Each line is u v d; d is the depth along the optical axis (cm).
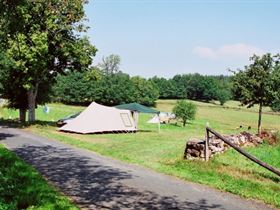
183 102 6462
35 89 4025
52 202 998
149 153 1964
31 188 1138
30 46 3625
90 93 11050
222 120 9069
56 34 3753
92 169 1526
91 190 1196
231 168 1530
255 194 1170
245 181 1322
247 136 2102
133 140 2648
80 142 2378
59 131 3291
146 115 8925
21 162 1577
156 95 12369
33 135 2792
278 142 2230
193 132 3778
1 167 1439
